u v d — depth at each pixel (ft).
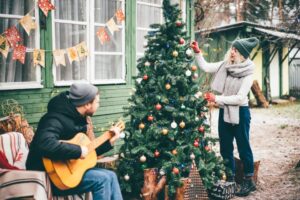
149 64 16.51
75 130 11.96
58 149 11.08
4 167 12.39
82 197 13.05
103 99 22.99
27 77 19.02
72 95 11.93
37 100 19.24
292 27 39.27
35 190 11.10
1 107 17.54
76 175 11.74
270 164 23.04
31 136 16.03
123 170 16.37
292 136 32.68
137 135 15.79
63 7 20.85
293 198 16.84
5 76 18.21
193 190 15.53
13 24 18.38
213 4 49.70
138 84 16.56
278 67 64.23
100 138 12.53
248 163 17.40
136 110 16.17
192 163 15.56
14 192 11.22
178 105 15.93
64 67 21.02
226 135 17.53
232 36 57.16
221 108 17.46
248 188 17.42
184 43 16.72
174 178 15.21
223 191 16.63
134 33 25.02
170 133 15.49
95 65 22.95
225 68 17.54
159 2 27.55
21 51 17.33
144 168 15.76
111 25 21.36
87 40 22.11
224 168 17.17
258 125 38.78
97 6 22.94
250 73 16.92
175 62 16.03
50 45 19.72
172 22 16.28
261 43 57.47
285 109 52.06
